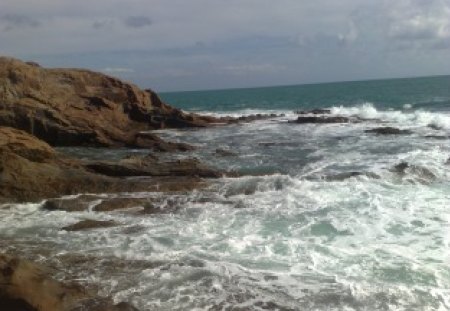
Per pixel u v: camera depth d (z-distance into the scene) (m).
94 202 15.17
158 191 16.47
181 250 11.23
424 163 19.64
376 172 17.69
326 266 10.13
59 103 32.75
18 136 19.42
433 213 13.39
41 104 30.80
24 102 30.05
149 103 43.00
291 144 27.58
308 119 38.62
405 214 13.36
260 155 24.31
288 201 14.87
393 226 12.49
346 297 8.77
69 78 38.50
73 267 10.36
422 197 14.93
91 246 11.70
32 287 8.18
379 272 9.75
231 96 121.31
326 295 8.86
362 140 27.62
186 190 16.50
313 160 22.20
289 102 77.19
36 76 34.22
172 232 12.56
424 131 29.75
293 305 8.55
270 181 16.78
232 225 13.00
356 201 14.59
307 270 9.95
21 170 16.62
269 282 9.43
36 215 14.44
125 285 9.41
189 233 12.45
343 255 10.69
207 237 12.12
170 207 14.73
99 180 16.91
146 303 8.71
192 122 39.00
